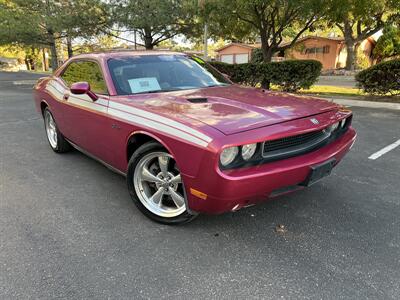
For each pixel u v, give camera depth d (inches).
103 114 124.2
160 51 159.6
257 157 91.4
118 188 143.3
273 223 114.3
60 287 83.6
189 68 152.0
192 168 91.2
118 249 99.3
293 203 128.7
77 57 164.7
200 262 93.6
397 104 339.3
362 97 398.3
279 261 93.8
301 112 106.1
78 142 157.3
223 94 125.8
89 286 84.0
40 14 676.7
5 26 644.7
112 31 702.5
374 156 184.1
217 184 87.0
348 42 1003.9
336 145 114.3
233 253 97.6
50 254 96.7
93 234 107.3
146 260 94.2
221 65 505.0
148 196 116.5
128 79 132.6
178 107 107.8
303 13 458.3
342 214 120.3
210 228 111.1
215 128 90.3
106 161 136.8
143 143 115.0
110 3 629.0
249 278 87.0
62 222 114.8
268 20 564.4
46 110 191.8
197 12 536.7
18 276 87.4
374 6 473.1
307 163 98.4
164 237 105.8
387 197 133.7
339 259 94.4
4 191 139.9
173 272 89.4
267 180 91.5
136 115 110.3
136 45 753.6
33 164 173.8
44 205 127.4
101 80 133.8
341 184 146.4
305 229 110.5
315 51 1285.7
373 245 101.1
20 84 735.7
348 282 85.2
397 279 86.1
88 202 130.0
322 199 132.0
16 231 109.0
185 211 106.1
